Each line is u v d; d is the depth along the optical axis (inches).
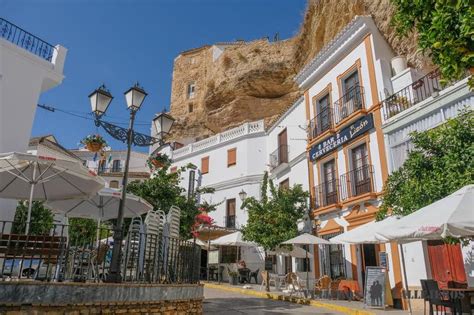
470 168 307.9
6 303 187.0
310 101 741.3
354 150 607.5
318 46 874.1
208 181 1034.7
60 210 422.0
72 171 281.4
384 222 384.8
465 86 411.5
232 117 1203.9
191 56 1742.1
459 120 343.6
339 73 660.7
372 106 562.9
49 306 199.9
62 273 242.7
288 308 447.5
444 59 169.6
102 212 438.3
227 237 758.5
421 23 191.6
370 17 605.0
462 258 398.0
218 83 1278.3
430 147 353.1
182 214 563.8
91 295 217.5
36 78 502.3
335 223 612.7
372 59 582.9
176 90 1712.6
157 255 288.2
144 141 338.6
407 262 461.7
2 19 481.1
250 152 965.8
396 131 513.7
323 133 667.4
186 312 291.7
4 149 451.2
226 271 871.7
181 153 1153.4
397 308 440.5
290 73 1129.4
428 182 335.6
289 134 836.6
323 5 840.3
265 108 1170.0
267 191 892.0
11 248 221.3
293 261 736.3
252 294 622.8
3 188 343.0
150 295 253.8
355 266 556.7
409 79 524.7
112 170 1588.3
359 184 579.5
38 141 821.2
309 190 706.2
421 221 243.9
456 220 217.9
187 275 320.8
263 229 666.8
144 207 426.6
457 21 163.0
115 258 263.7
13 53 480.4
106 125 314.3
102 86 326.3
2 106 458.0
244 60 1254.9
